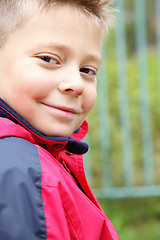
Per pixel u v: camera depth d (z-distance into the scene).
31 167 1.09
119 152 3.95
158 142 4.11
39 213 1.04
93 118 3.95
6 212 1.02
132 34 5.10
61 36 1.28
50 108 1.26
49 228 1.04
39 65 1.25
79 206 1.29
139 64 3.90
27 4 1.29
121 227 3.25
